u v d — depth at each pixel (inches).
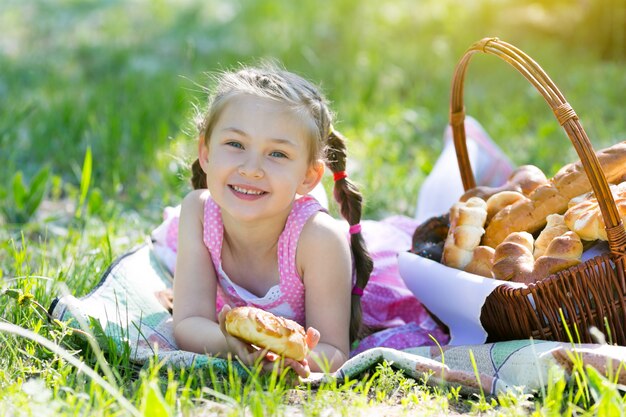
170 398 74.5
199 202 105.5
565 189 100.7
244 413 73.8
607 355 81.9
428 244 111.5
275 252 102.3
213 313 102.5
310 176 100.7
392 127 213.9
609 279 90.7
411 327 111.3
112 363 90.2
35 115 215.8
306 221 100.2
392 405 81.4
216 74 114.1
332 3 359.6
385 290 119.8
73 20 370.3
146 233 141.3
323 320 98.5
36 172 182.1
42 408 72.7
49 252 132.3
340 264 99.6
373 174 171.6
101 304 102.4
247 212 95.3
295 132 96.1
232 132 95.7
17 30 350.9
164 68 285.3
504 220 102.0
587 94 242.4
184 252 103.7
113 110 216.2
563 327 91.5
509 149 195.9
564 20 313.3
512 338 95.3
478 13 327.0
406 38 322.3
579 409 74.4
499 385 84.0
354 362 88.2
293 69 268.7
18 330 76.5
